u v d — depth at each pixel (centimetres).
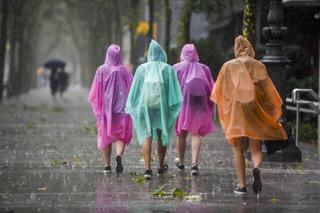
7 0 9438
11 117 6400
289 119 4559
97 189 2384
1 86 9375
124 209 2041
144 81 2603
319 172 2811
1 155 3362
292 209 2055
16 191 2334
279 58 3078
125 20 9881
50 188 2397
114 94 2750
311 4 3200
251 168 2923
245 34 3819
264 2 5009
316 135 4047
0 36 9350
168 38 6950
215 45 5944
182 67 2777
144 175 2631
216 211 2019
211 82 2784
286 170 2858
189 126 2734
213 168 2927
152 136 2611
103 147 2759
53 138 4291
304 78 4950
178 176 2700
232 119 2248
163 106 2597
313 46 5212
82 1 12938
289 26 4784
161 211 2012
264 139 2248
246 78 2262
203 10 6278
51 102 10481
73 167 2944
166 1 6962
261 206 2100
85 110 7931
